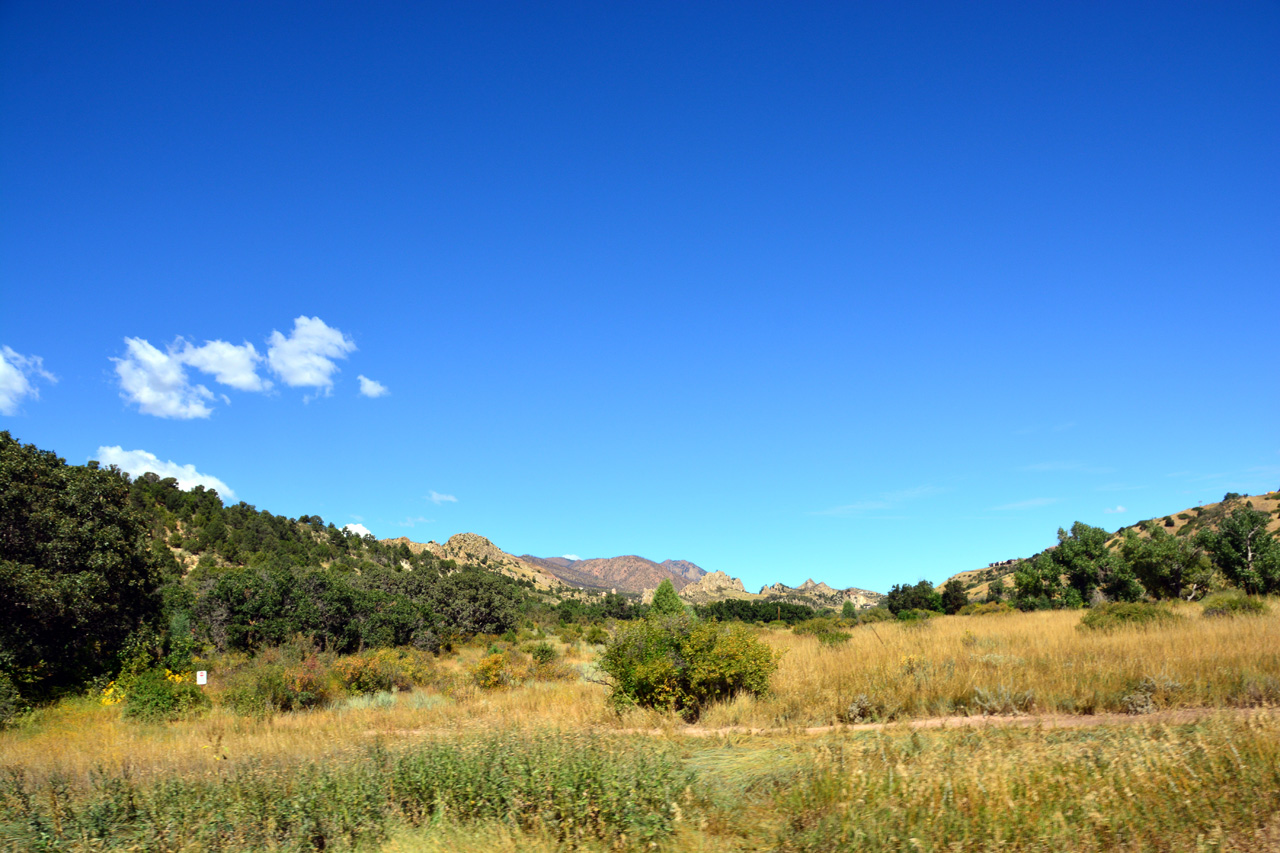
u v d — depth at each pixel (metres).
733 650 13.96
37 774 10.10
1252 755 6.81
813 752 8.37
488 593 60.25
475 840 6.38
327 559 106.12
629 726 13.27
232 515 104.25
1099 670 12.37
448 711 17.56
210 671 26.34
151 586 29.70
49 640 24.64
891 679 13.74
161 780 8.73
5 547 24.64
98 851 6.83
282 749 11.93
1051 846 5.35
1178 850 5.23
